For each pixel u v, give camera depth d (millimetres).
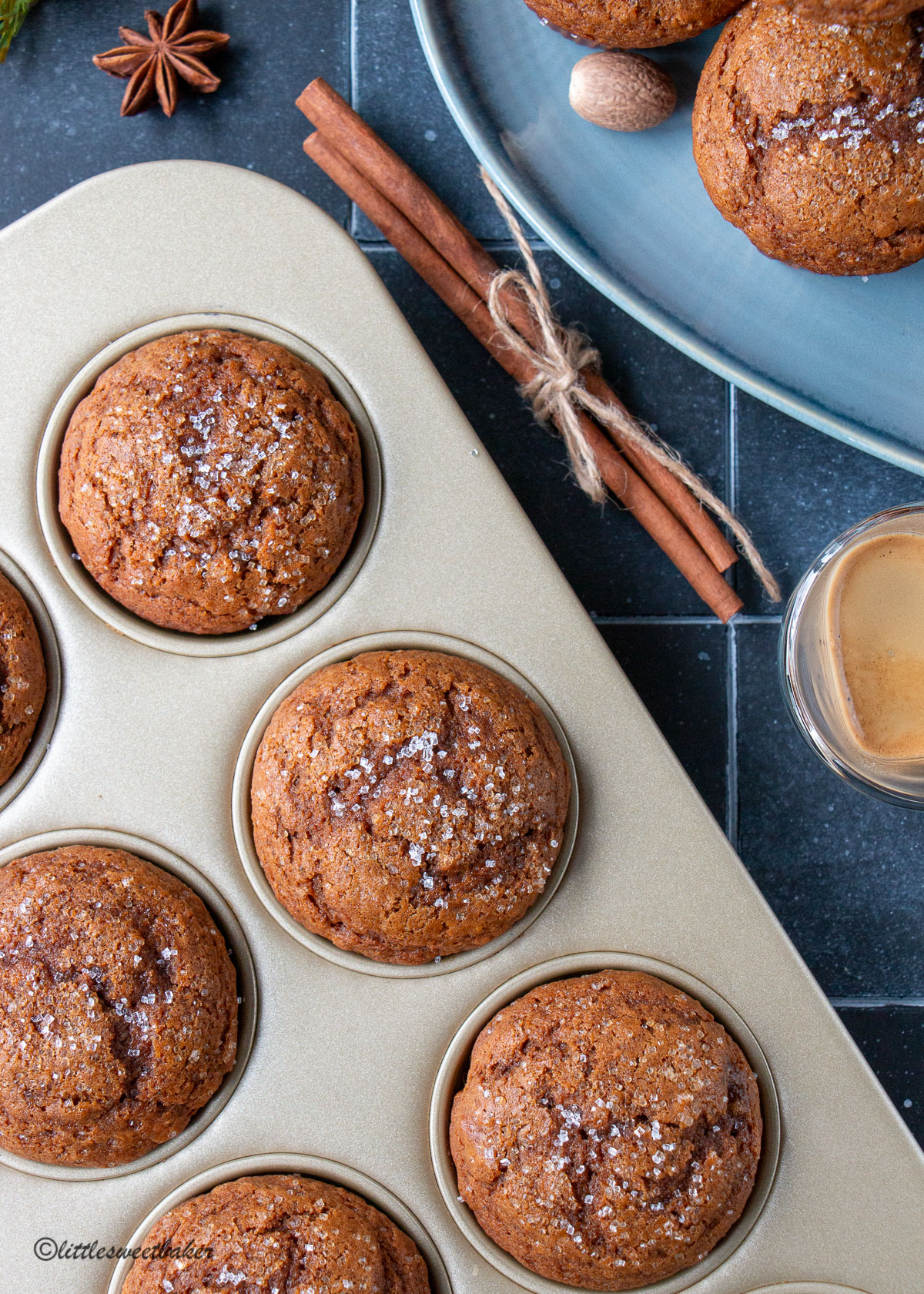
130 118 537
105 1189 479
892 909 536
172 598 483
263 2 536
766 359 523
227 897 487
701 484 519
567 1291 476
